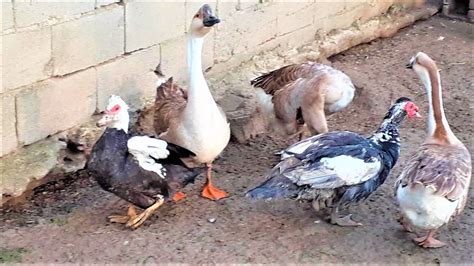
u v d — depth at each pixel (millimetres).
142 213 3580
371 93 4953
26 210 3701
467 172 3373
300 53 5203
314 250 3484
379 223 3695
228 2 4660
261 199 3584
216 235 3553
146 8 4176
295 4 5125
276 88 4074
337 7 5465
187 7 4406
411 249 3523
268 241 3529
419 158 3402
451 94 5008
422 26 6031
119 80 4168
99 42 4004
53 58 3818
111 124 3455
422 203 3271
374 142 3553
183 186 3607
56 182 3908
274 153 4293
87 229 3562
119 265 3336
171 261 3371
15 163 3752
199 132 3615
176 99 3908
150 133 4285
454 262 3457
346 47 5523
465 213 3783
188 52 3607
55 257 3367
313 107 3852
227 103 4527
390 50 5621
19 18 3627
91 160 3447
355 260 3436
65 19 3812
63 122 3949
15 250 3396
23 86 3732
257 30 4926
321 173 3404
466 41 5812
